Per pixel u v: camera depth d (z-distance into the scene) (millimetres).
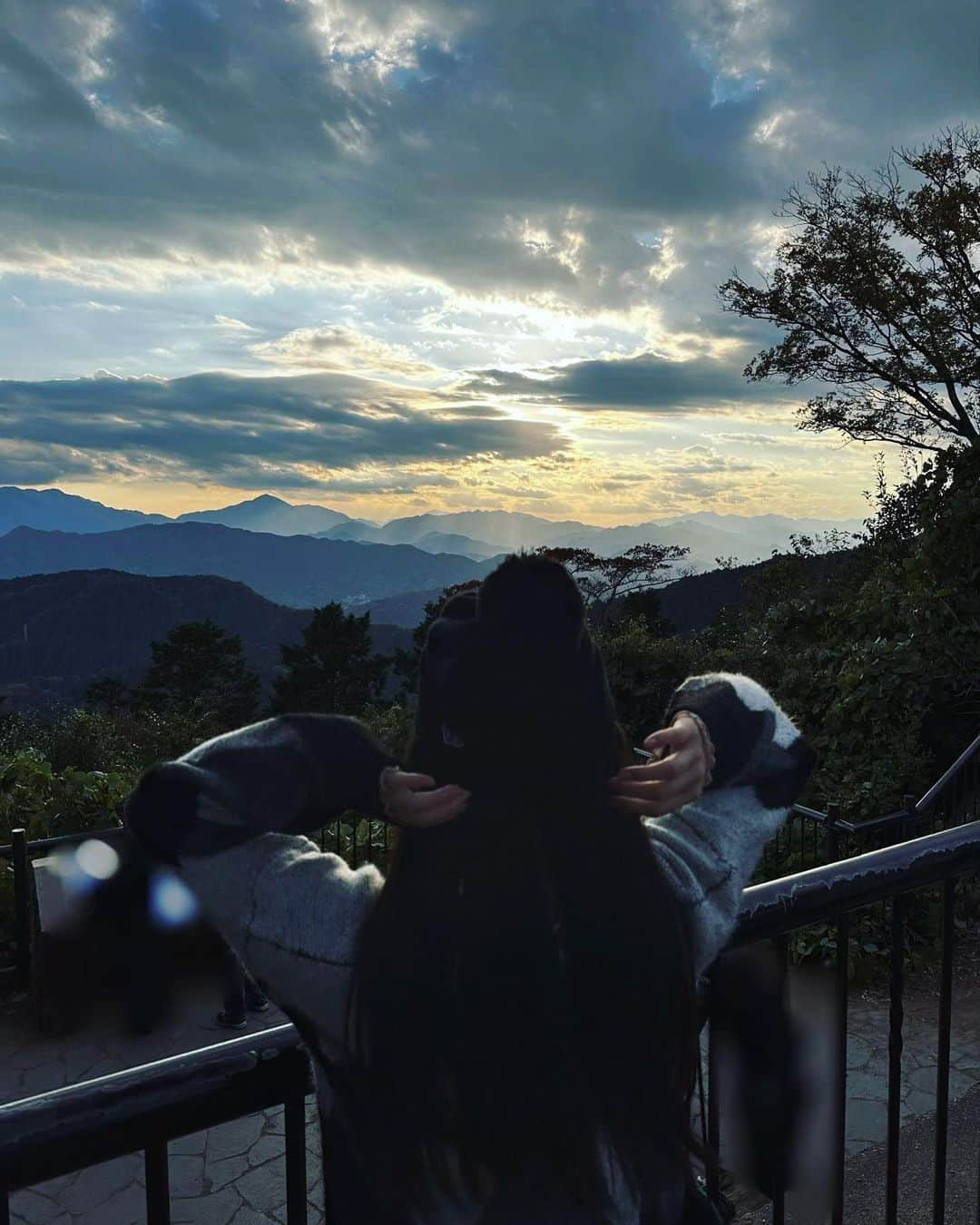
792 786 1081
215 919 930
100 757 14672
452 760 872
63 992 5844
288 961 887
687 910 973
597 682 904
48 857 6172
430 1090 835
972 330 20609
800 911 1321
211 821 881
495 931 832
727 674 1159
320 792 901
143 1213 4242
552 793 855
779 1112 1320
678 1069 909
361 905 899
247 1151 4668
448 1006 827
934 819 8109
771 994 1321
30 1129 888
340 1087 912
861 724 9406
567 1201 839
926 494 11711
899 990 1571
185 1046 5695
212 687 56094
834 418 22875
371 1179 886
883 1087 4980
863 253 20531
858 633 10789
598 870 860
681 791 917
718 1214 1006
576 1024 835
